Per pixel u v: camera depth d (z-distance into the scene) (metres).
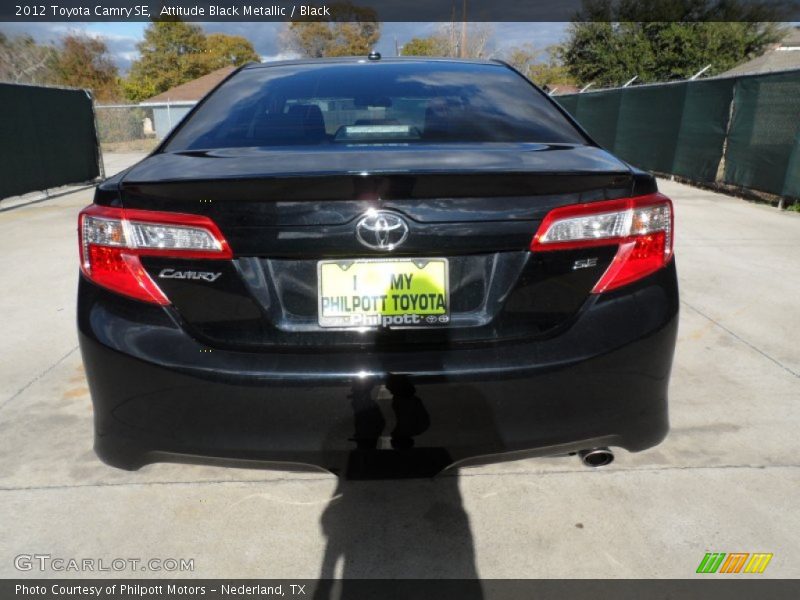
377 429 1.63
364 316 1.65
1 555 1.96
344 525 2.07
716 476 2.30
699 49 28.36
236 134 2.15
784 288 4.63
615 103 14.44
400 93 2.37
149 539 2.02
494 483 2.27
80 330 1.73
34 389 3.08
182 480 2.31
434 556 1.93
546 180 1.62
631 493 2.21
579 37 30.67
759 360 3.33
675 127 11.48
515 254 1.65
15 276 5.25
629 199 1.71
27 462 2.44
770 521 2.07
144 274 1.67
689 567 1.88
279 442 1.65
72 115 11.82
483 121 2.20
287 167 1.69
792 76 7.98
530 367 1.62
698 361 3.32
